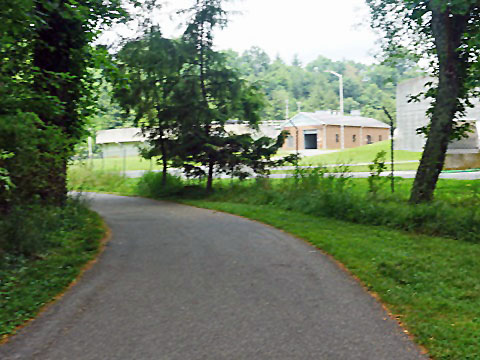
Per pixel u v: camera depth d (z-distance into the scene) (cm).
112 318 560
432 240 997
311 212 1470
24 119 807
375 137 6781
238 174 2225
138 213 1698
